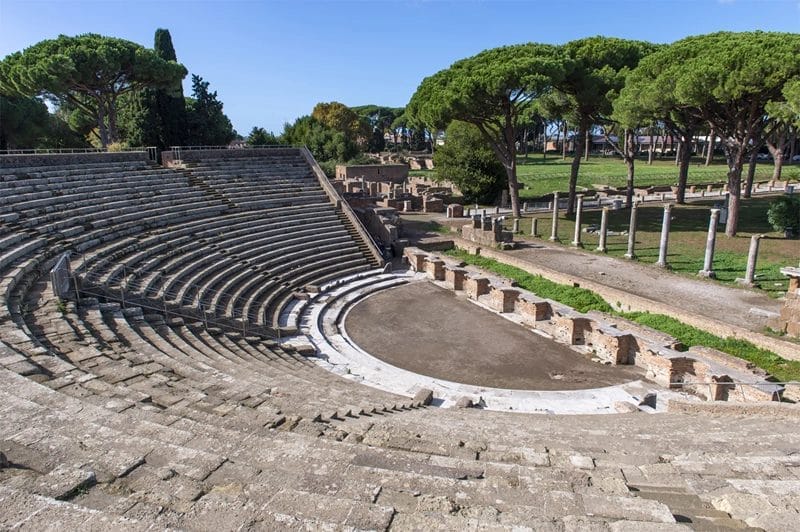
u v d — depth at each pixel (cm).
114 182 3219
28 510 557
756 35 3531
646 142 13525
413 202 5928
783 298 2655
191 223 3156
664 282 3008
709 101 3606
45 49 4266
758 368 1981
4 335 1392
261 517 588
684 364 2033
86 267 2189
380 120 16200
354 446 961
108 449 800
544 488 805
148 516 585
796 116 3062
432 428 1253
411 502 700
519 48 4478
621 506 693
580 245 3941
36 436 827
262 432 1030
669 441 1198
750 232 4116
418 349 2438
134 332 1738
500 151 4894
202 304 2378
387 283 3397
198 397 1224
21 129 5097
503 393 2002
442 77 4588
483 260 3772
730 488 855
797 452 1109
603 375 2167
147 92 5278
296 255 3428
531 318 2697
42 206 2530
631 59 4553
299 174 4494
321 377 1970
